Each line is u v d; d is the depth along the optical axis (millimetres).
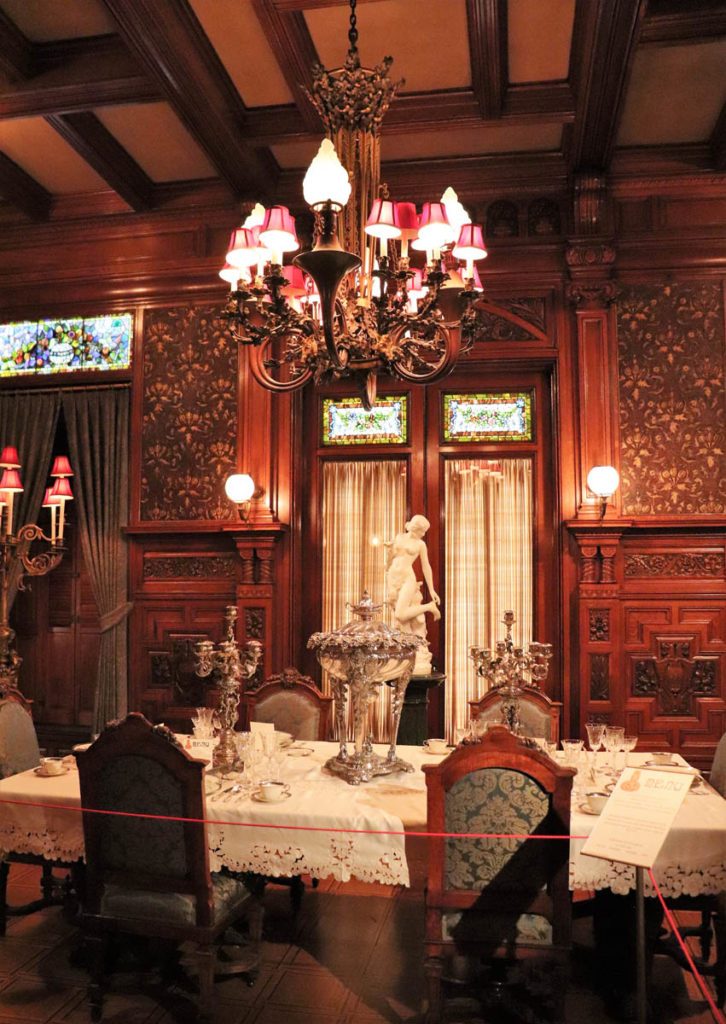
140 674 6004
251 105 5133
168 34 4227
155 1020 2617
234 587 5922
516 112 5043
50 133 5414
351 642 3133
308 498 5988
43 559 5434
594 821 2684
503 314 5746
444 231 3170
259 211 3561
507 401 5879
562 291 5723
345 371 3408
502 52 4598
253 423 5926
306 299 3811
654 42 4387
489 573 5754
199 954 2631
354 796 2941
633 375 5625
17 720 3848
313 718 4164
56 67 4754
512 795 2508
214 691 5848
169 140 5543
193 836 2645
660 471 5547
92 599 6613
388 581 5012
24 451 6316
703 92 4984
